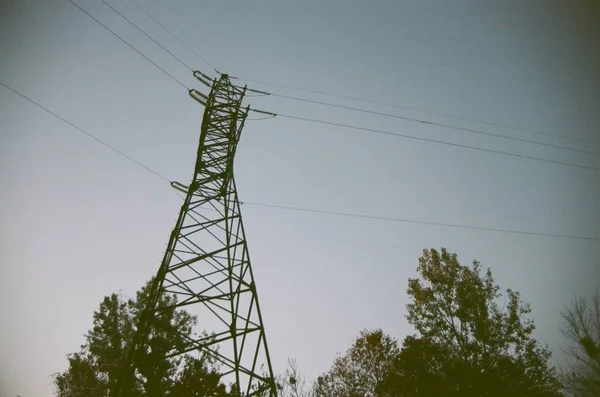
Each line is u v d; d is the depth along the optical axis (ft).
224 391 41.75
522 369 68.49
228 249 42.42
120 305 82.02
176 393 39.78
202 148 48.52
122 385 34.65
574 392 65.67
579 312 67.41
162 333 58.44
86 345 77.46
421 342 76.28
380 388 77.20
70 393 73.31
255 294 39.14
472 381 67.77
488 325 75.46
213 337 37.68
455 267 84.94
